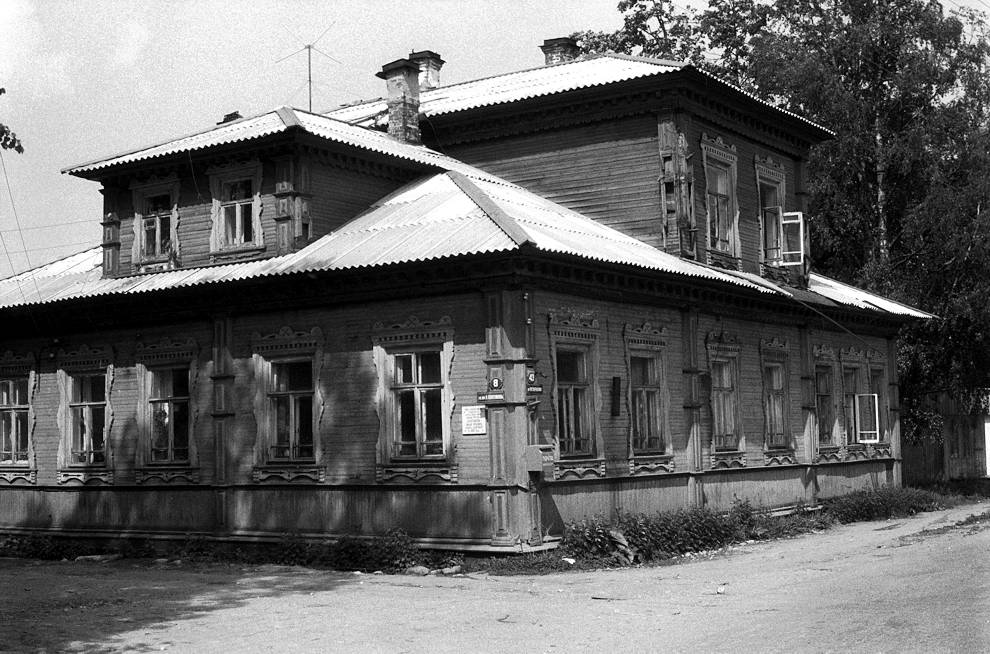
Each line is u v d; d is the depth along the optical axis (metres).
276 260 22.64
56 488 25.42
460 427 20.06
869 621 12.59
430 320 20.44
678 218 24.95
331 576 19.17
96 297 23.61
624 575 18.22
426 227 21.47
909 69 38.91
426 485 20.27
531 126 27.19
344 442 21.34
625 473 21.91
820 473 29.67
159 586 18.23
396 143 26.56
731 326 26.06
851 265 41.06
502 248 18.86
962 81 39.50
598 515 20.98
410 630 13.43
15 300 25.78
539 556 19.30
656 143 25.52
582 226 24.28
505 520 19.38
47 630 13.95
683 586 16.64
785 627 12.50
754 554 21.25
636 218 25.67
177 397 23.77
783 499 27.69
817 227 39.28
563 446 20.66
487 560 19.33
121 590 17.72
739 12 44.38
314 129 23.47
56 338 25.67
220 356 22.91
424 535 20.28
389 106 28.17
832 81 38.69
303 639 13.02
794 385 28.72
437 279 20.17
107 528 24.50
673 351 23.78
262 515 22.23
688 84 25.12
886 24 39.84
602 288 21.48
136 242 25.28
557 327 20.50
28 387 26.19
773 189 29.86
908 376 39.72
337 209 23.91
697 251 25.58
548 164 27.03
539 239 19.91
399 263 19.67
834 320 30.34
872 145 39.31
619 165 25.98
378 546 19.94
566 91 26.03
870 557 19.75
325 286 21.38
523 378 19.42
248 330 22.70
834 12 41.19
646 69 26.16
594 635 12.69
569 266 20.19
